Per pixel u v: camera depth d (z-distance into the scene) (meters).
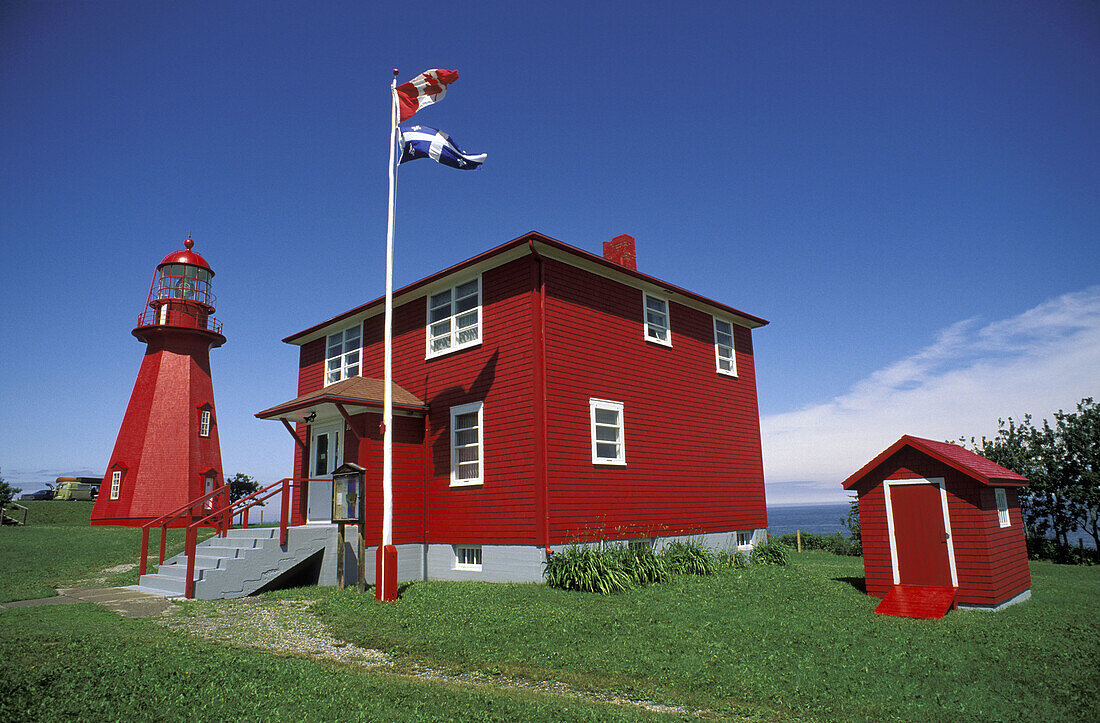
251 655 8.93
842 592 14.98
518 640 10.19
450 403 18.22
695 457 20.64
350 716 6.62
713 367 22.41
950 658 9.44
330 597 13.82
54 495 51.03
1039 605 13.86
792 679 8.61
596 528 16.62
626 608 12.46
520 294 16.97
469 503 17.14
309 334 24.09
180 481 31.70
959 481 13.59
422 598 13.42
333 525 16.38
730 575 16.70
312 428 20.02
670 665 9.12
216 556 15.30
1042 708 7.62
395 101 15.69
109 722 6.26
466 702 7.28
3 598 13.34
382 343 21.06
